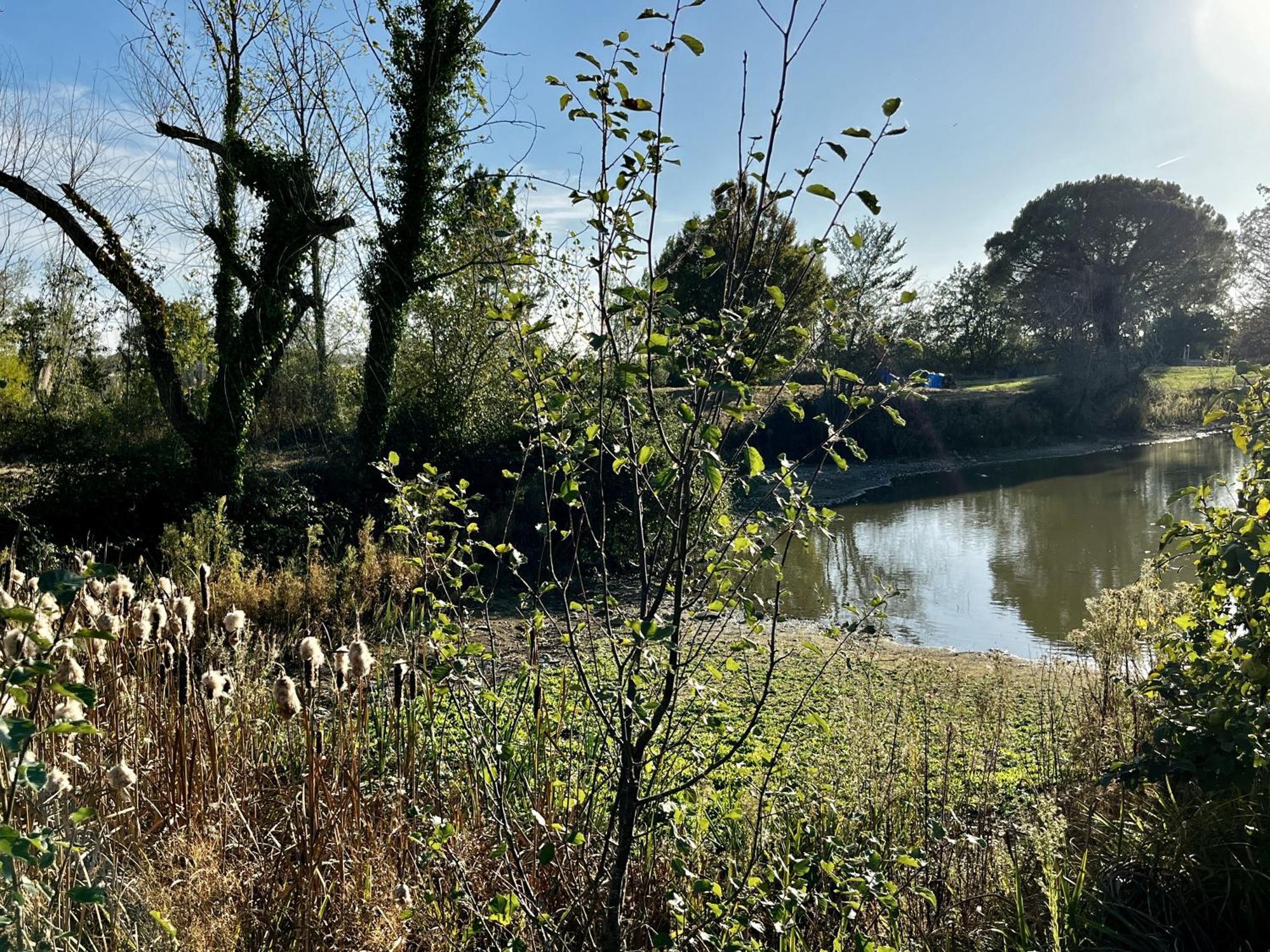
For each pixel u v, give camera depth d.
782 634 9.21
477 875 2.90
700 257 2.74
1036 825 3.83
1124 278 50.53
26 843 1.68
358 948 2.52
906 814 3.98
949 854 3.55
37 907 2.23
